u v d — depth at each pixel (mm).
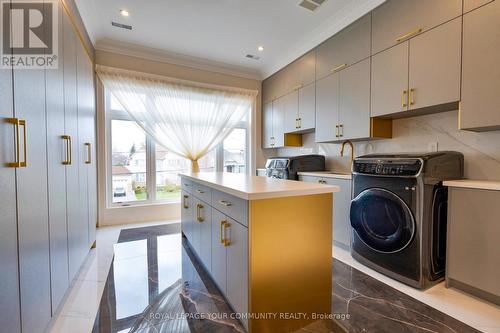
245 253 1205
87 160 2271
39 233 1206
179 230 3123
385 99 2213
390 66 2156
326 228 1402
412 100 1989
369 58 2355
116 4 2414
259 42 3215
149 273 1976
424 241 1702
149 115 3488
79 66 2061
